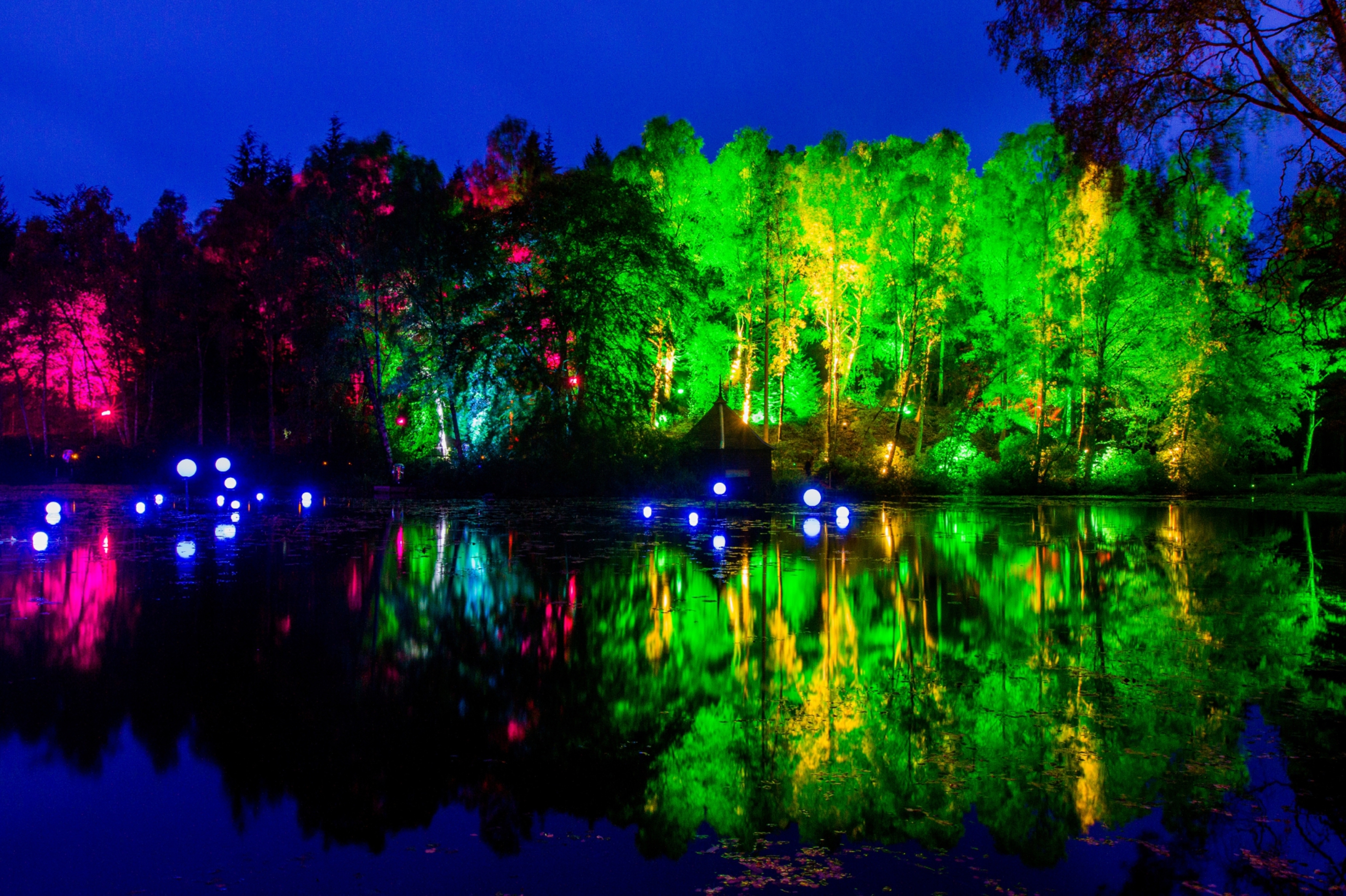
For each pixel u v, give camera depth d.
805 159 47.78
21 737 6.47
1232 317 21.97
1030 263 46.19
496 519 26.89
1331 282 12.55
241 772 5.82
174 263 51.84
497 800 5.40
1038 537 21.89
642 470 40.25
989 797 5.47
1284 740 6.45
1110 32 11.43
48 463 52.72
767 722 6.88
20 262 53.44
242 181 68.88
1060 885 4.34
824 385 57.78
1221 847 4.78
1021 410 54.12
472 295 41.25
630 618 10.90
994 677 8.20
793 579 14.26
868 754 6.15
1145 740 6.44
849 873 4.48
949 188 43.06
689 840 4.87
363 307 42.53
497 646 9.41
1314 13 10.69
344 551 17.94
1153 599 12.63
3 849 4.70
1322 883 4.34
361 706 7.21
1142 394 46.31
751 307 49.66
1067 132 12.16
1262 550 19.30
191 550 17.92
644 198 41.41
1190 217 22.80
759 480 40.34
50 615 11.02
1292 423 46.56
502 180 45.69
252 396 57.97
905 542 20.41
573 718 6.94
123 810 5.23
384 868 4.48
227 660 8.77
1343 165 11.12
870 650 9.29
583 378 41.53
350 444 48.72
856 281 44.56
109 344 54.69
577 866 4.54
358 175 41.75
